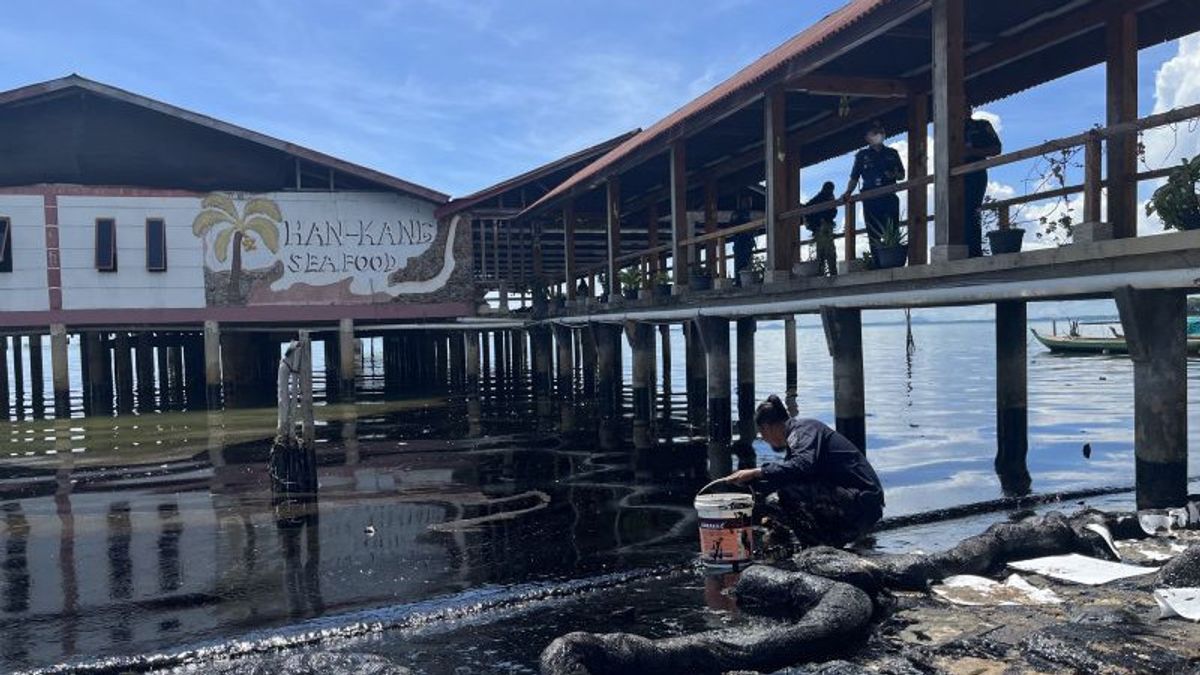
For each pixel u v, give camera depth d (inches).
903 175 387.9
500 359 1273.4
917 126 445.4
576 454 502.3
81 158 871.7
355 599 224.8
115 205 878.4
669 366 899.4
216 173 904.3
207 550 286.8
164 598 232.4
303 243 924.0
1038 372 1175.6
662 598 213.5
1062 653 153.4
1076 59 407.5
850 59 418.0
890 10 324.5
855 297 365.7
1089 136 264.5
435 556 271.4
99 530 321.7
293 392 389.4
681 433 588.4
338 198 932.0
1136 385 261.0
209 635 199.3
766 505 254.7
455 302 957.8
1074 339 1704.0
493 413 751.7
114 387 1221.1
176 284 892.0
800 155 621.9
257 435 626.2
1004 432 428.1
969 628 176.1
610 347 729.0
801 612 195.2
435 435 605.3
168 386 1174.3
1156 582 193.0
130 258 881.5
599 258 1268.5
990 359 1720.0
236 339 984.3
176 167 894.4
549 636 187.8
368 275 938.7
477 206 965.8
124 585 246.2
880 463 443.5
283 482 385.7
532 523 319.0
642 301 614.2
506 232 1045.8
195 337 1127.0
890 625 181.5
